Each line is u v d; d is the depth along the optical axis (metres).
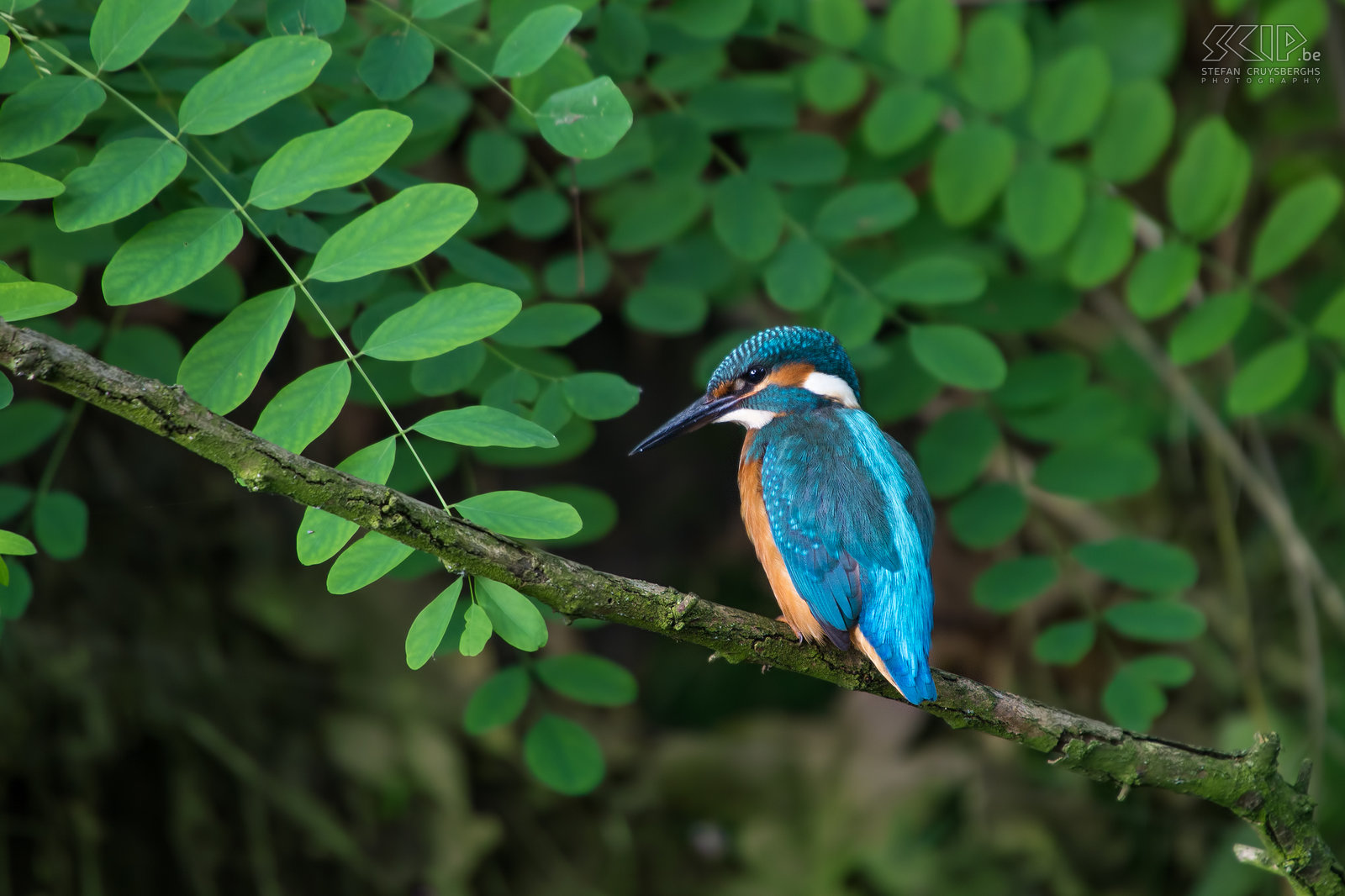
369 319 6.80
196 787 10.65
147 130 6.66
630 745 12.32
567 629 12.47
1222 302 8.80
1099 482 8.84
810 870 11.64
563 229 10.07
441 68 8.97
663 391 13.03
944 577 12.17
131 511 10.91
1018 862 11.57
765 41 10.48
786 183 9.04
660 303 9.05
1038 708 6.30
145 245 4.94
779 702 12.83
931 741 12.23
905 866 11.52
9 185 4.86
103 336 7.72
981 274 8.45
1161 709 7.99
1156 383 12.21
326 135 4.97
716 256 9.64
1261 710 11.79
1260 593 12.62
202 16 6.18
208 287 7.86
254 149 7.00
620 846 11.70
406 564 7.23
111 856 10.20
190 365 4.84
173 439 4.60
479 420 4.90
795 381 8.12
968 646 12.07
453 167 10.67
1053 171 8.77
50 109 5.21
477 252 7.29
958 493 9.17
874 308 8.43
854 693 12.59
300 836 10.89
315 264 4.88
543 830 11.61
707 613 5.88
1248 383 8.73
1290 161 12.16
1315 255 12.16
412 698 11.51
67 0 7.11
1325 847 6.36
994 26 8.80
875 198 8.73
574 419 7.77
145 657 10.74
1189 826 11.89
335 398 4.86
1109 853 11.71
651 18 8.47
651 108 9.54
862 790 11.94
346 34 7.41
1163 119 8.73
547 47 5.67
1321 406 12.94
